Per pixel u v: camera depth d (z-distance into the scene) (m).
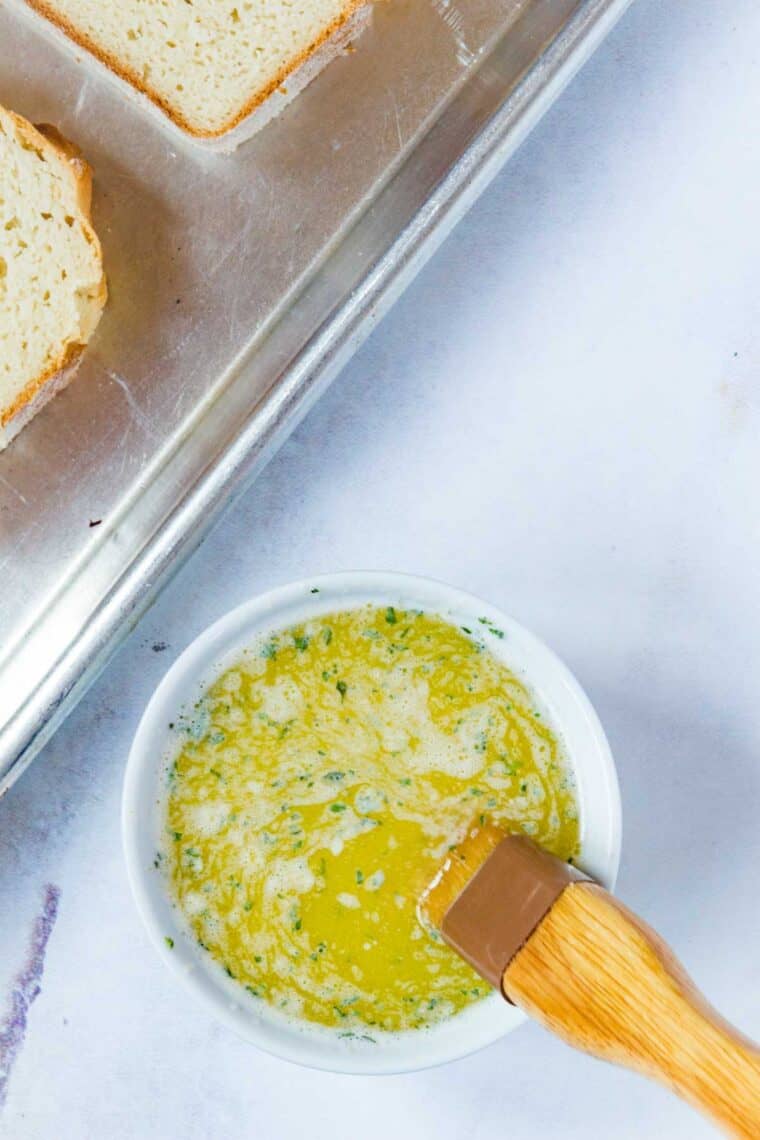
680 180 0.47
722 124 0.47
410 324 0.47
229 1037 0.47
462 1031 0.42
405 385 0.47
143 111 0.48
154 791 0.43
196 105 0.47
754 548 0.47
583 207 0.47
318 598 0.42
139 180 0.48
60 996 0.47
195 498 0.45
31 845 0.47
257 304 0.48
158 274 0.48
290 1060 0.42
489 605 0.42
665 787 0.46
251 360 0.47
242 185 0.48
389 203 0.48
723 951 0.46
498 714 0.43
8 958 0.47
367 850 0.43
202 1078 0.47
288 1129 0.47
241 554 0.47
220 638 0.42
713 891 0.46
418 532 0.47
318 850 0.43
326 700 0.43
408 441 0.47
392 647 0.43
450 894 0.42
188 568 0.47
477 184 0.45
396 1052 0.42
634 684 0.47
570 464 0.47
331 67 0.48
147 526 0.47
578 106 0.47
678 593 0.47
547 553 0.47
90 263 0.47
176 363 0.47
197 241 0.48
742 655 0.47
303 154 0.48
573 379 0.47
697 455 0.47
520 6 0.47
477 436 0.47
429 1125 0.46
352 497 0.47
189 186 0.48
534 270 0.47
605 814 0.42
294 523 0.47
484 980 0.42
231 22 0.47
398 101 0.47
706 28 0.47
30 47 0.48
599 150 0.47
